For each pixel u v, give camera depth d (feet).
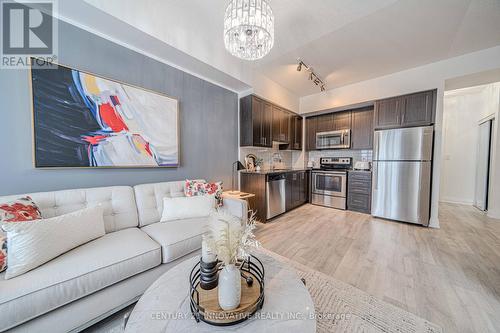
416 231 8.91
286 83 12.26
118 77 6.30
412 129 9.66
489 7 5.94
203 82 9.01
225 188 10.35
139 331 2.36
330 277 5.41
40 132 4.98
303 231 8.95
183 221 5.91
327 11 6.16
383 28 7.01
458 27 6.92
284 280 3.34
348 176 12.65
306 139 15.67
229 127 10.48
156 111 7.17
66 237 3.87
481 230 8.99
